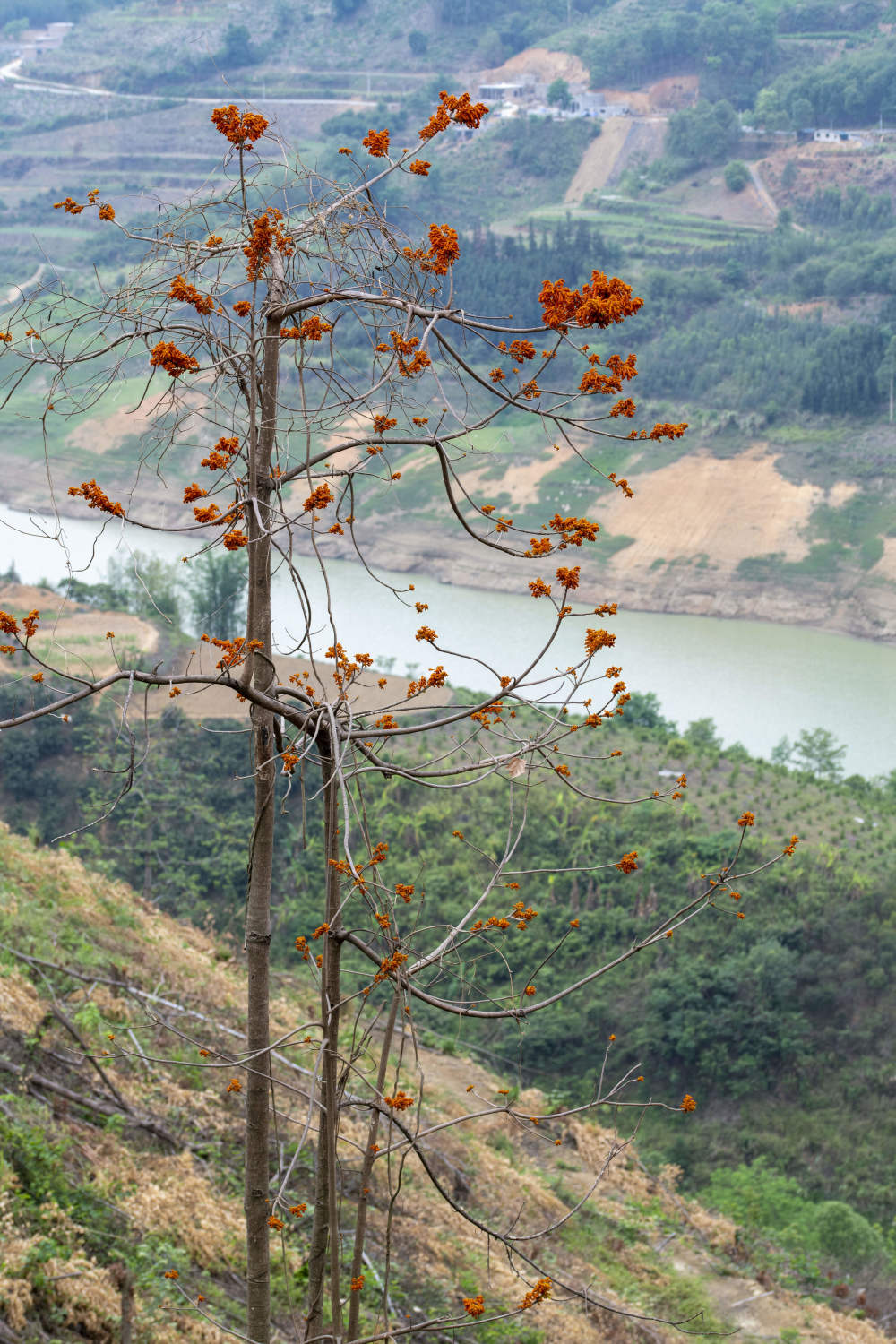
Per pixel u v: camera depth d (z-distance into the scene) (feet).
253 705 19.16
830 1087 126.31
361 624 266.36
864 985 130.21
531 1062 126.41
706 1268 62.03
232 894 140.56
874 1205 115.34
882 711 243.40
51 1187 32.96
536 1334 41.91
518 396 17.99
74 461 310.65
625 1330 48.26
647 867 142.41
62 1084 39.34
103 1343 28.37
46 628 166.91
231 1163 41.42
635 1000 131.85
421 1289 41.29
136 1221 33.68
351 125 600.80
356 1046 20.34
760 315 413.18
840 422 357.61
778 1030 128.16
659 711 237.86
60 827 145.38
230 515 18.90
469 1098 71.31
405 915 124.67
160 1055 45.21
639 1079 20.34
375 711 19.71
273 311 18.67
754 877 142.41
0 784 148.87
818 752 205.87
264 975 19.63
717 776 170.71
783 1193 98.48
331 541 331.16
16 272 414.21
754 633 297.53
